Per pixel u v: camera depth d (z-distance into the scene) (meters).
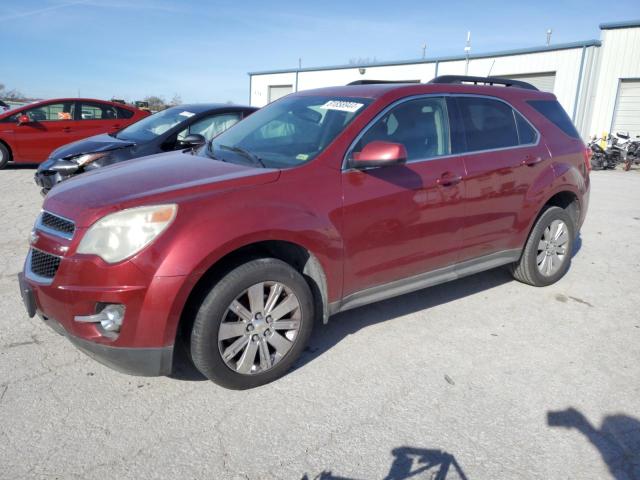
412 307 4.36
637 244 6.54
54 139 11.39
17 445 2.56
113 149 6.48
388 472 2.47
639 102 17.92
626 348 3.75
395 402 3.01
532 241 4.64
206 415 2.85
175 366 3.34
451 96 4.07
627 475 2.49
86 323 2.73
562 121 4.89
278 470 2.46
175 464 2.47
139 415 2.83
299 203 3.10
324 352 3.56
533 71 20.58
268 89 32.81
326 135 3.49
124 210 2.71
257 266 2.93
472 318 4.17
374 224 3.42
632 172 15.72
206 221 2.78
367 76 26.95
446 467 2.51
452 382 3.24
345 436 2.71
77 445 2.58
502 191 4.18
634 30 17.55
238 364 2.99
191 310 2.86
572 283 5.05
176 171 3.29
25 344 3.53
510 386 3.21
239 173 3.13
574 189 4.82
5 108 19.34
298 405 2.96
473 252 4.16
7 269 4.89
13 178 10.18
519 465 2.54
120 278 2.64
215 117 7.16
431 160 3.78
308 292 3.18
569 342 3.82
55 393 2.99
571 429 2.81
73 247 2.73
